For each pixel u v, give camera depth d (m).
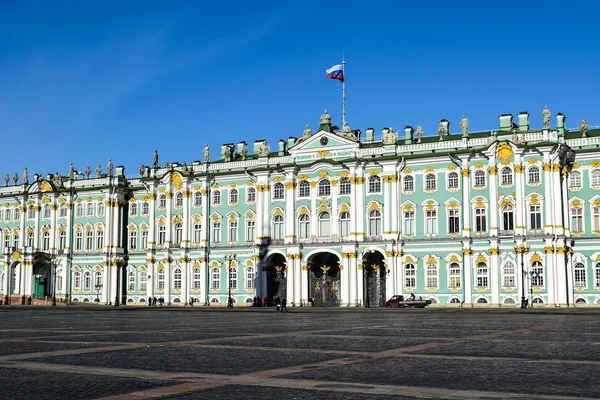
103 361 23.05
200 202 113.44
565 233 92.00
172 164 117.69
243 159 111.62
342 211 102.38
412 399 16.09
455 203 96.38
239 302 108.38
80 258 122.62
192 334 36.81
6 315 69.75
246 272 108.31
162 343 30.30
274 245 105.62
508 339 32.47
